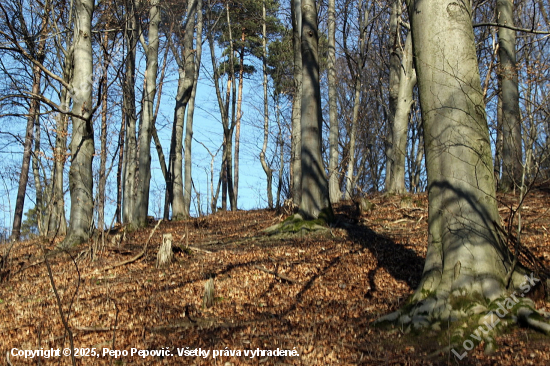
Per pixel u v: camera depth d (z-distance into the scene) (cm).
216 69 2583
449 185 610
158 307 786
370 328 624
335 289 823
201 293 852
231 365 564
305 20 1284
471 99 618
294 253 1054
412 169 2872
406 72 1706
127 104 1938
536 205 1241
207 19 2627
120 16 1869
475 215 590
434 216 630
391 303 716
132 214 1886
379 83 2498
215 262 1037
